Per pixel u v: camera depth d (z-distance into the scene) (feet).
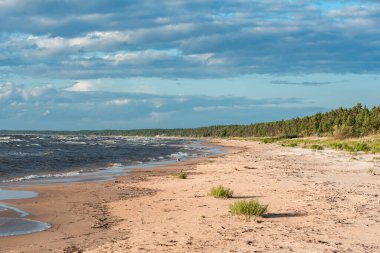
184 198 57.06
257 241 32.65
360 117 346.33
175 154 203.51
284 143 332.39
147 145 325.62
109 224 41.88
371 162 119.44
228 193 56.24
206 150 259.39
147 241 33.55
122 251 30.68
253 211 42.91
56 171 108.17
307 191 60.34
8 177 91.56
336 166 109.81
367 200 52.19
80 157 161.58
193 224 39.60
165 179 86.33
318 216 42.42
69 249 32.04
